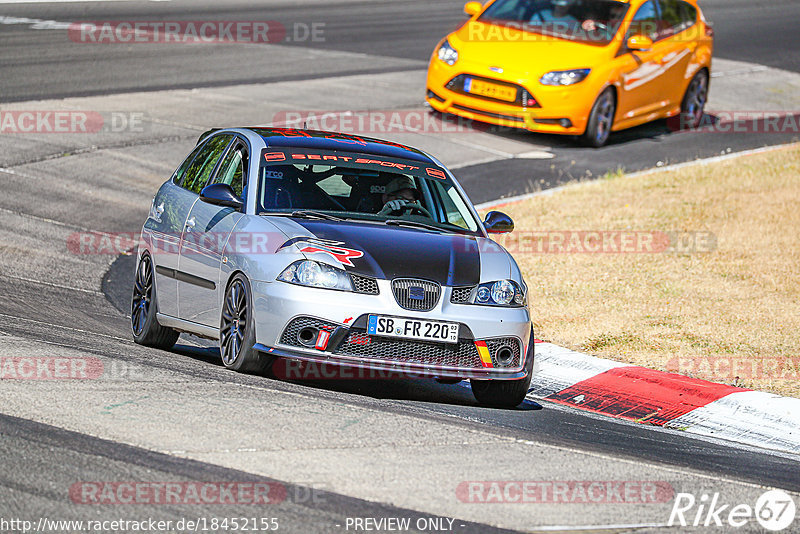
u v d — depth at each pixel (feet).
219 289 90.02
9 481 57.77
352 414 75.87
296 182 94.63
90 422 68.08
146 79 234.58
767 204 169.17
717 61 294.25
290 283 83.35
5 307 107.24
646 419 93.40
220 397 76.13
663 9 221.25
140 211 159.02
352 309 82.84
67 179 168.45
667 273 136.46
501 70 199.82
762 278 134.82
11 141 183.01
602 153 204.85
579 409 94.73
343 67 259.19
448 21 341.41
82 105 208.44
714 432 90.94
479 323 85.76
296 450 66.49
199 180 102.32
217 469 62.08
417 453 68.80
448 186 101.14
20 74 230.48
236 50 276.21
